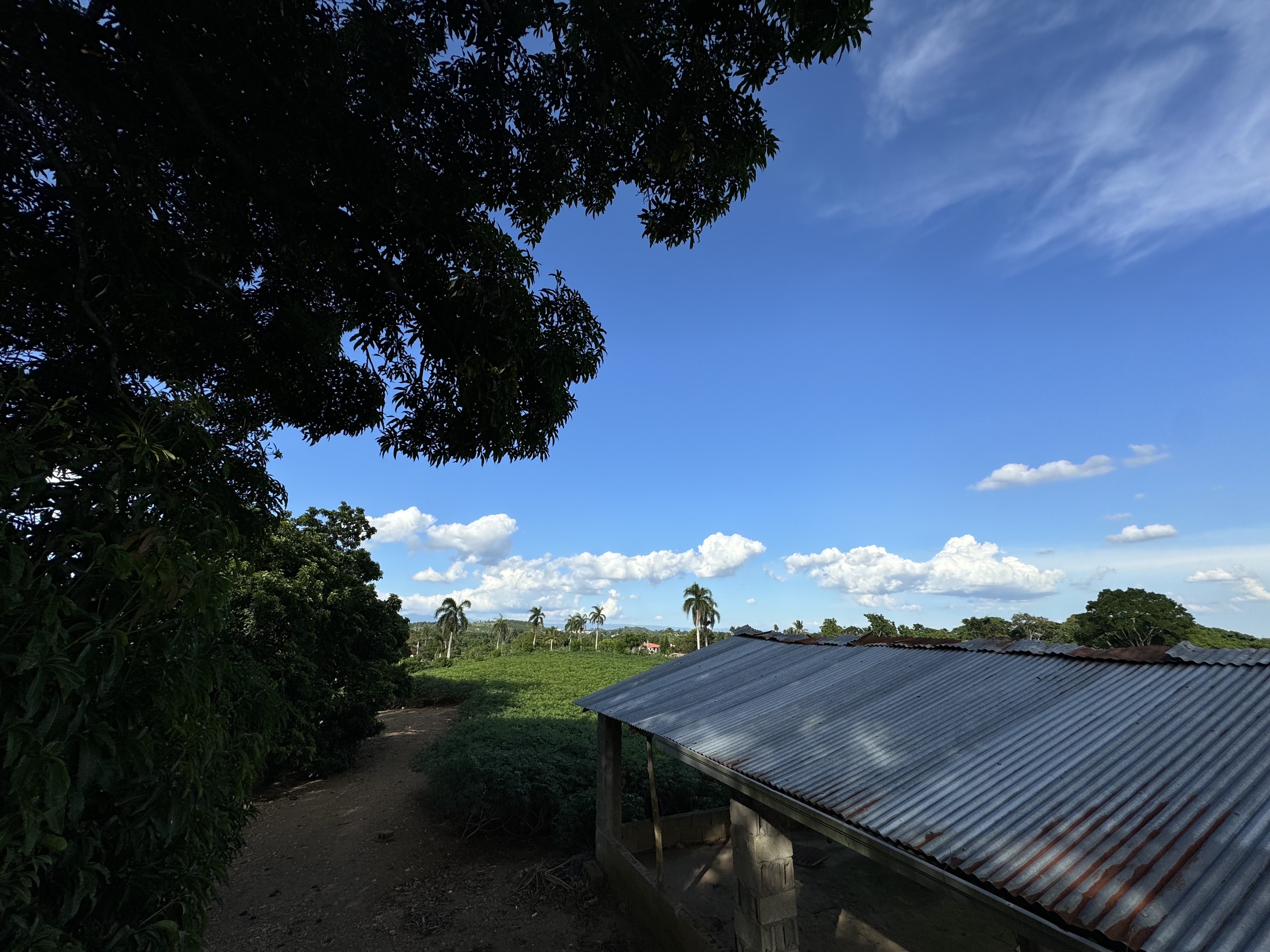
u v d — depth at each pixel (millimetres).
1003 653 5945
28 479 2164
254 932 7277
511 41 4129
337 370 5977
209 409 3068
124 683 2430
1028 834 3098
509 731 13797
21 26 3129
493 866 9031
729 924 7129
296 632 12617
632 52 4137
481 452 5383
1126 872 2650
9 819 1914
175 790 2674
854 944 6871
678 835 9406
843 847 9625
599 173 5051
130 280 4051
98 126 3570
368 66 3820
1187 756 3404
